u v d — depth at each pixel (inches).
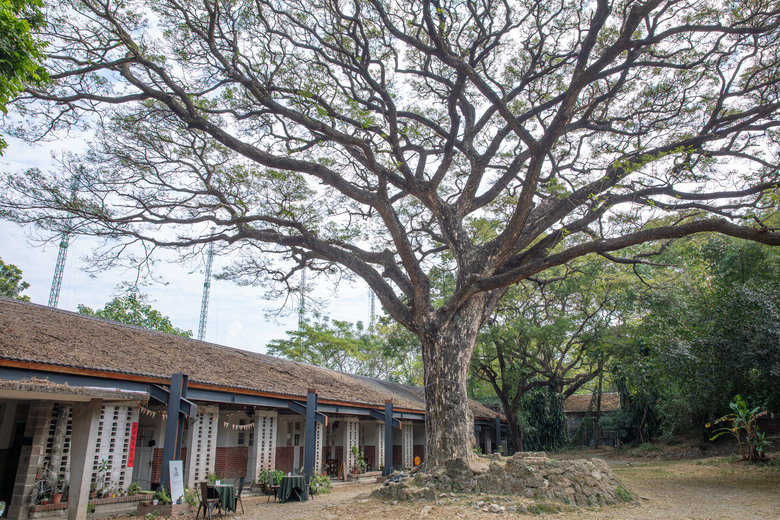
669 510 344.2
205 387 458.9
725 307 584.7
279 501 483.5
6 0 190.4
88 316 541.3
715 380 616.1
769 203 441.4
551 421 1193.4
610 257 512.7
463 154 612.1
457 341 468.1
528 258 502.3
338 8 481.4
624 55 521.7
